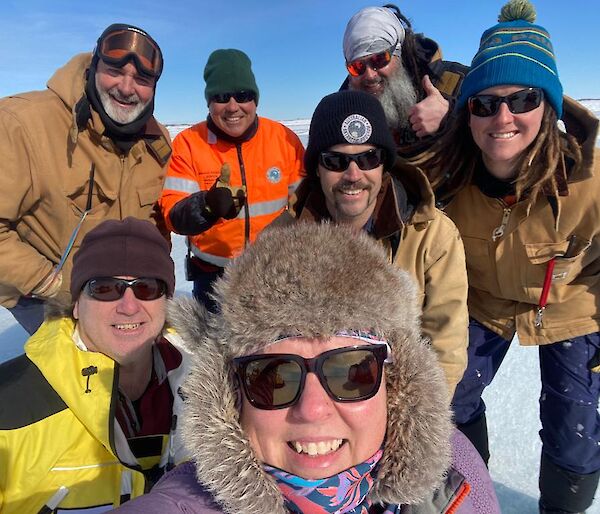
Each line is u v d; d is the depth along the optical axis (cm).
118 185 127
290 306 52
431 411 57
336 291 53
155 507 53
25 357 87
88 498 81
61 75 120
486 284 115
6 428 79
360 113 95
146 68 119
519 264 107
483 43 99
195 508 54
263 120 156
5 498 78
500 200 104
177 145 151
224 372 56
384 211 100
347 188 98
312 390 52
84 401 81
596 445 107
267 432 54
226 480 53
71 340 86
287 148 153
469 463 66
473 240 111
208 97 144
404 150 115
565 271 104
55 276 122
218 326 58
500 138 95
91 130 121
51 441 81
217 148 148
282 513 54
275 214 151
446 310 99
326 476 54
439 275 98
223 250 150
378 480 57
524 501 118
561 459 108
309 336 53
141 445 90
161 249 91
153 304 88
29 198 119
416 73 134
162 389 94
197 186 147
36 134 115
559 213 99
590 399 108
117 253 85
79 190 123
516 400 154
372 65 132
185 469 60
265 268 54
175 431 89
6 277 116
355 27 134
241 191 125
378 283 55
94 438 83
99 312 84
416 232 99
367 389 54
